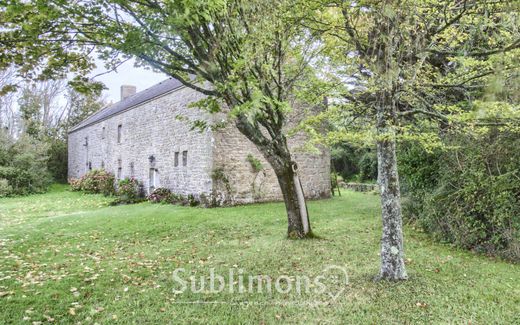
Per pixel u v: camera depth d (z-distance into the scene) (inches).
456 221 270.8
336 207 506.6
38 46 209.5
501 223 238.8
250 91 231.6
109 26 192.4
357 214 432.1
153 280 199.5
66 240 316.8
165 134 650.2
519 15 136.0
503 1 139.0
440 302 160.7
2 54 211.6
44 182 948.6
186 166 588.1
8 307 161.2
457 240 267.3
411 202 348.2
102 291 182.4
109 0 169.8
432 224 298.5
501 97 133.6
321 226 354.3
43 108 1339.8
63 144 1258.6
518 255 226.8
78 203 677.3
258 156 584.4
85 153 1064.8
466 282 186.4
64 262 239.6
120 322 147.4
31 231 359.9
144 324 145.4
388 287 178.2
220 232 337.7
